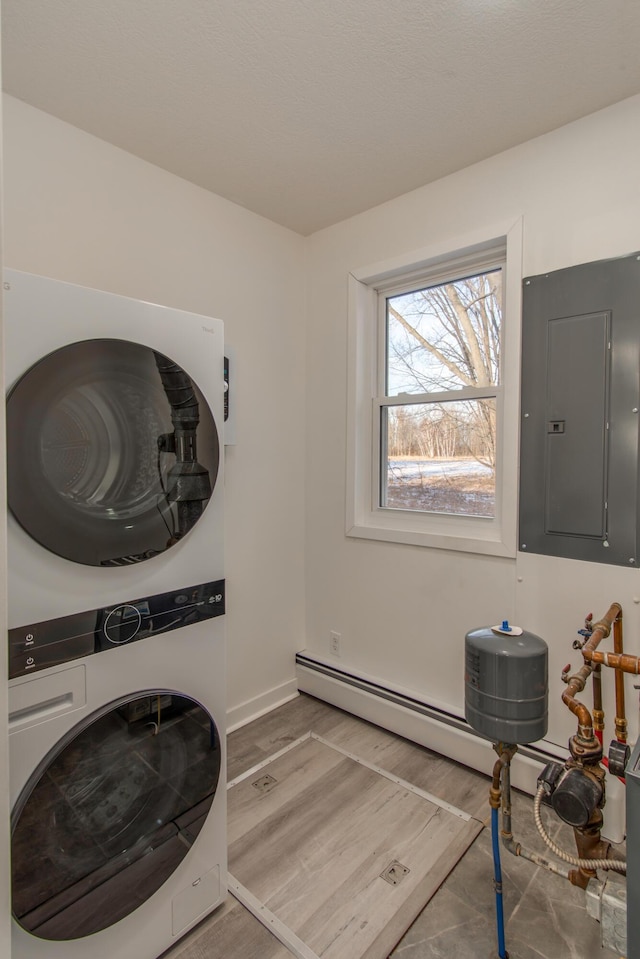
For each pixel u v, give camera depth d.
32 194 1.64
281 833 1.70
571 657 1.79
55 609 1.05
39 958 1.02
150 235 1.97
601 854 1.10
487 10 1.29
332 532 2.61
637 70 1.50
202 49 1.41
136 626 1.18
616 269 1.66
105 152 1.82
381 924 1.37
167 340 1.26
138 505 1.19
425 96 1.61
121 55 1.43
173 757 1.25
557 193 1.78
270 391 2.51
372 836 1.68
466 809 1.81
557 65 1.48
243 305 2.35
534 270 1.84
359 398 2.48
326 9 1.29
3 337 0.89
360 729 2.36
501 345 2.09
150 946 1.22
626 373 1.64
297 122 1.74
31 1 1.25
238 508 2.38
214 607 1.36
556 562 1.82
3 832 0.92
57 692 1.05
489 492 2.14
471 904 1.42
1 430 0.90
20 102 1.61
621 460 1.66
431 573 2.21
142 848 1.19
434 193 2.12
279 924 1.37
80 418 1.08
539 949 1.29
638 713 1.63
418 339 2.38
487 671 1.18
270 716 2.48
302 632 2.76
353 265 2.44
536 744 1.85
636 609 1.64
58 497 1.04
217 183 2.12
